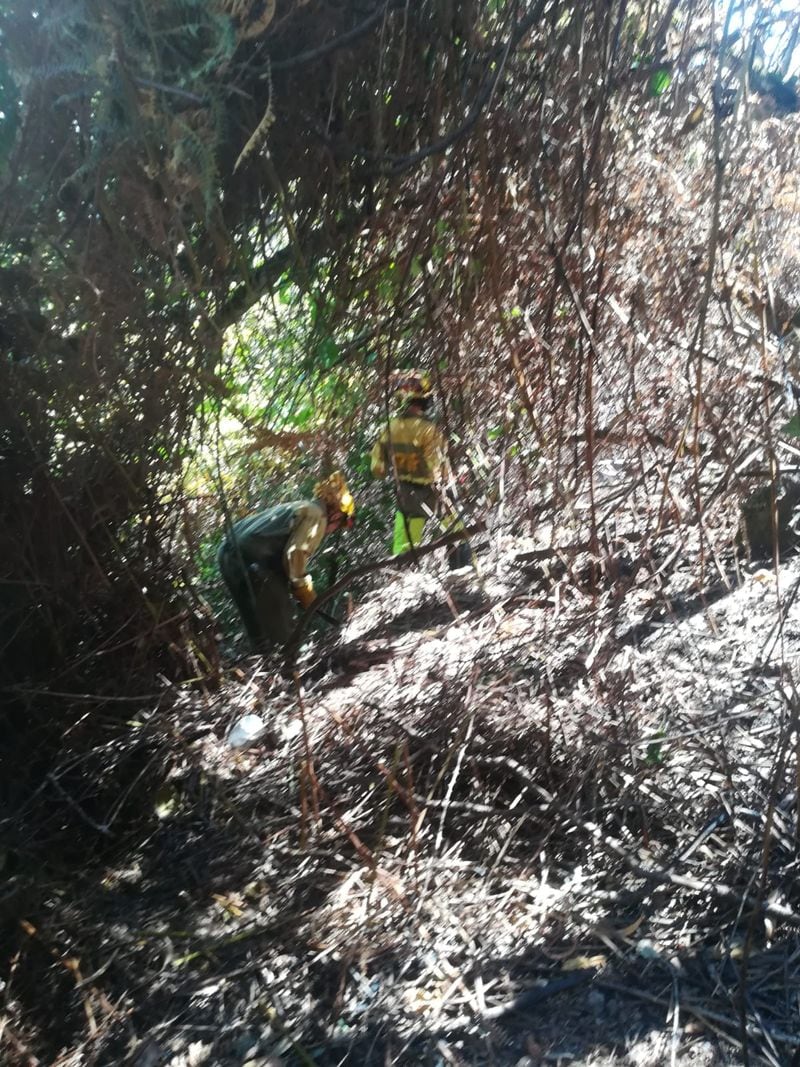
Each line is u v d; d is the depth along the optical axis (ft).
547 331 8.33
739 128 7.74
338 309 9.75
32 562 11.33
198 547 13.08
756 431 9.52
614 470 16.08
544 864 9.52
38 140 8.29
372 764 11.05
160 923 9.19
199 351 9.98
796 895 8.60
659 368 10.64
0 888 9.36
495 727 11.14
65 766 11.18
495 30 7.68
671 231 9.27
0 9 7.68
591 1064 7.27
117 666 12.30
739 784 10.03
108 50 7.59
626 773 10.34
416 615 16.16
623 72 7.68
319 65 8.14
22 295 9.48
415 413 14.06
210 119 7.79
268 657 14.15
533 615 14.14
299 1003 8.14
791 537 15.01
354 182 8.83
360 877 9.46
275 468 14.88
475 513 14.30
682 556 14.12
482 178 8.08
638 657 12.59
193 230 9.26
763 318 8.34
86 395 10.16
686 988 7.90
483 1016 7.78
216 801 10.94
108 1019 8.09
